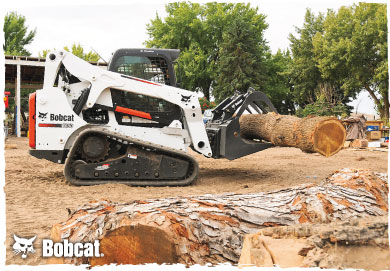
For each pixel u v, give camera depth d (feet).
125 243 9.63
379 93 85.40
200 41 95.14
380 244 8.50
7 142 56.85
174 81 26.32
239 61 93.15
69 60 24.48
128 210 10.56
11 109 86.02
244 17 96.22
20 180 25.29
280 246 8.69
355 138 58.85
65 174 23.63
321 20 102.12
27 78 79.77
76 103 24.82
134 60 25.89
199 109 25.63
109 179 24.17
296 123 23.59
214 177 28.48
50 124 24.09
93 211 10.97
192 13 92.02
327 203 11.55
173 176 24.56
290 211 11.18
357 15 84.07
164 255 9.59
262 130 27.30
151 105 25.43
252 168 34.09
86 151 23.84
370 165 35.96
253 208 11.14
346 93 87.76
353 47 81.10
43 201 19.53
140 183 24.07
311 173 30.68
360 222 9.20
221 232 10.33
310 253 8.45
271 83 106.63
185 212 10.48
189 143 25.86
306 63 102.94
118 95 24.99
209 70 95.04
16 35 99.71
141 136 25.11
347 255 8.41
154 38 95.09
